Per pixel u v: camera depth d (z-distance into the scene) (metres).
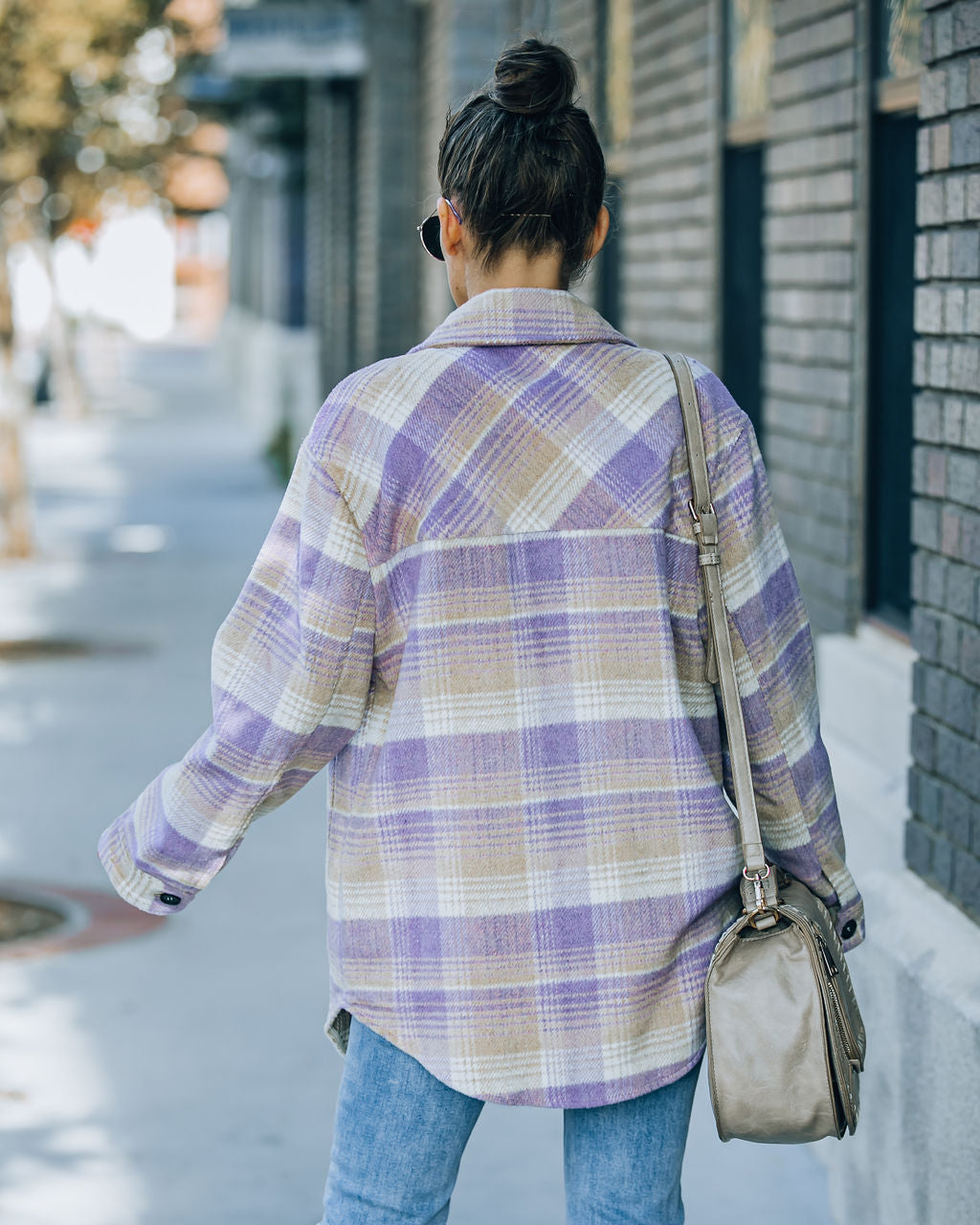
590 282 9.47
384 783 2.24
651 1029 2.23
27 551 14.93
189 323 80.81
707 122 7.13
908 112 4.79
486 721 2.21
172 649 11.39
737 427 2.32
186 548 15.77
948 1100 3.21
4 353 14.80
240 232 41.25
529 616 2.21
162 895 2.36
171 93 16.86
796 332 5.74
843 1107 2.26
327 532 2.23
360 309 18.86
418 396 2.24
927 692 3.64
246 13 16.06
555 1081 2.21
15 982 5.54
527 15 11.48
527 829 2.20
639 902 2.21
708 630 2.31
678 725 2.24
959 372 3.44
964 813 3.43
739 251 6.96
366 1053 2.29
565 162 2.30
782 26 5.80
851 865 4.44
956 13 3.42
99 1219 3.94
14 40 12.57
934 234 3.58
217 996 5.41
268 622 2.27
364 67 16.36
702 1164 4.25
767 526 2.34
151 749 8.80
